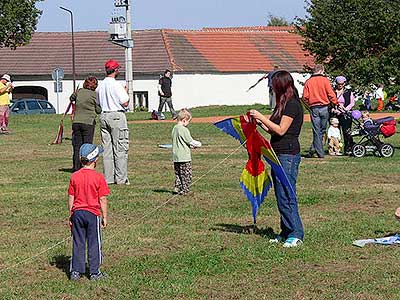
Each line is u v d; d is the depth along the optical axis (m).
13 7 52.75
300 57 69.56
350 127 20.22
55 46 70.12
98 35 70.38
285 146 9.71
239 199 13.62
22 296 7.91
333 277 8.40
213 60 67.50
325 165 18.17
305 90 19.70
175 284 8.21
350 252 9.51
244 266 8.93
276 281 8.30
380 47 43.97
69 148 23.67
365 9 43.53
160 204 13.23
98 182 8.47
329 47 44.41
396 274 8.48
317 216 11.85
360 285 8.07
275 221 11.55
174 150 14.27
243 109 43.31
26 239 10.59
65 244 10.22
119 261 9.26
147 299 7.75
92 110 17.20
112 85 15.55
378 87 42.09
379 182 15.43
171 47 67.44
